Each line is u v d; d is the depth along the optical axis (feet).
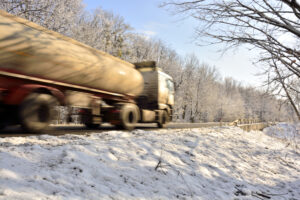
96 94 26.50
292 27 13.29
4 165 8.28
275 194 15.24
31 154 10.14
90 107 25.32
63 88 22.00
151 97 36.55
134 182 10.58
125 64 32.35
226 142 26.78
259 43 14.12
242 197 13.09
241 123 56.54
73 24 57.93
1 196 6.40
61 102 21.54
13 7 42.88
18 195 6.69
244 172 18.21
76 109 23.86
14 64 16.88
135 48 108.17
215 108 141.79
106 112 28.32
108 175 10.33
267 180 18.19
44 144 13.44
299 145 36.01
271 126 43.09
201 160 16.92
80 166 10.04
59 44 20.71
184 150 17.75
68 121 23.27
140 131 23.58
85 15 76.23
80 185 8.66
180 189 11.51
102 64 25.93
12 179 7.49
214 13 14.05
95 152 12.42
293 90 15.78
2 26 16.30
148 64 38.14
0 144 12.25
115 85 28.48
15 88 17.58
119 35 99.66
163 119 39.42
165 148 16.85
